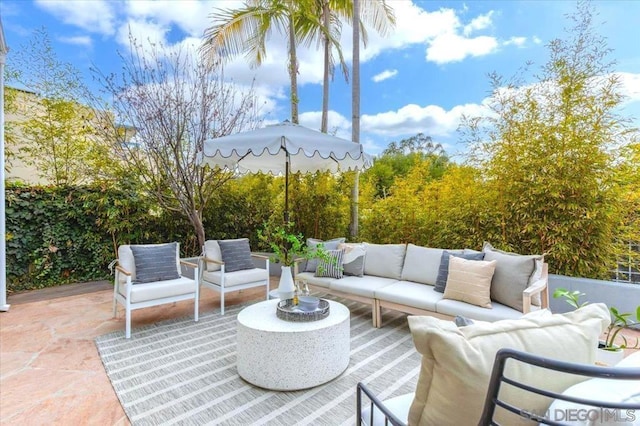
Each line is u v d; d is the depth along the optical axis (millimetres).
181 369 2676
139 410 2129
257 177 6328
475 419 933
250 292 5109
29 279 5055
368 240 5055
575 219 3428
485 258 3213
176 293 3605
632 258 3479
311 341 2400
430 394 995
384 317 3957
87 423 1997
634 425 849
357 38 5500
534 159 3547
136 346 3113
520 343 989
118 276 3697
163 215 5840
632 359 1192
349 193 5469
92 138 5488
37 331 3471
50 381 2479
